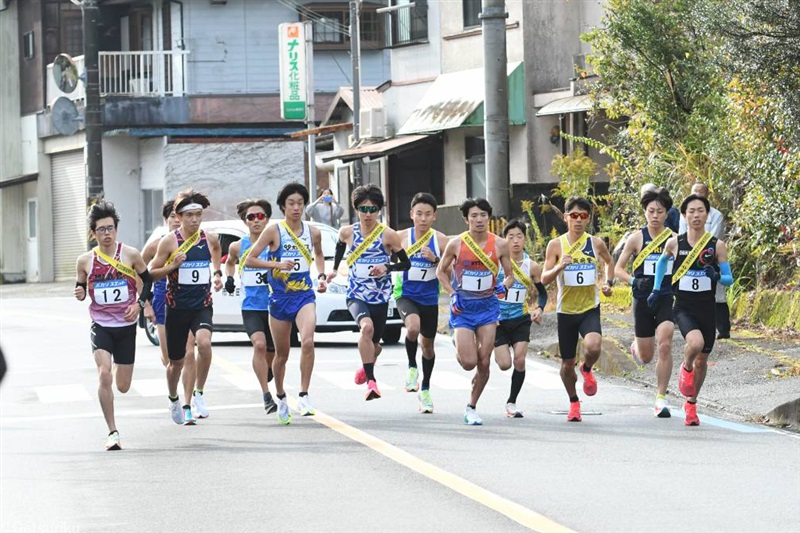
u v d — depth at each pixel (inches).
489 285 1246.3
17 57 4928.6
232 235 2066.9
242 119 4360.2
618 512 854.5
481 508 873.5
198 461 1087.0
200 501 923.4
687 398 1246.9
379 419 1309.1
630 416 1309.1
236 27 4360.2
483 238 1248.8
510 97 3112.7
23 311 3137.3
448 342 2041.1
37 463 1106.7
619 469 1011.9
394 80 3609.7
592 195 2785.4
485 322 1253.1
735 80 1943.9
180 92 4325.8
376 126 3617.1
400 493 930.1
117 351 1190.9
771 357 1584.6
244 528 831.1
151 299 1417.3
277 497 927.7
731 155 2037.4
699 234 1233.4
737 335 1800.0
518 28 3125.0
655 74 2326.5
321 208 3075.8
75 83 4345.5
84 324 2682.1
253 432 1241.4
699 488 934.4
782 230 1887.3
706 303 1235.9
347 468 1034.7
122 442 1205.7
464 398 1467.8
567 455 1078.4
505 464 1039.0
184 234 1293.1
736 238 2064.5
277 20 4379.9
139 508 906.7
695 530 802.8
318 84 4434.1
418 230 1342.3
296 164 4279.0
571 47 3157.0
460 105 3230.8
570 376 1280.8
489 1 2052.2
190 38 4333.2
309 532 814.5
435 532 805.2
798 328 1809.8
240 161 4259.4
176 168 4234.7
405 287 1349.7
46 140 4788.4
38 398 1555.1
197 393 1344.7
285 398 1293.1
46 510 910.4
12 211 5022.1
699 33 2224.4
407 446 1133.7
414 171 3521.2
